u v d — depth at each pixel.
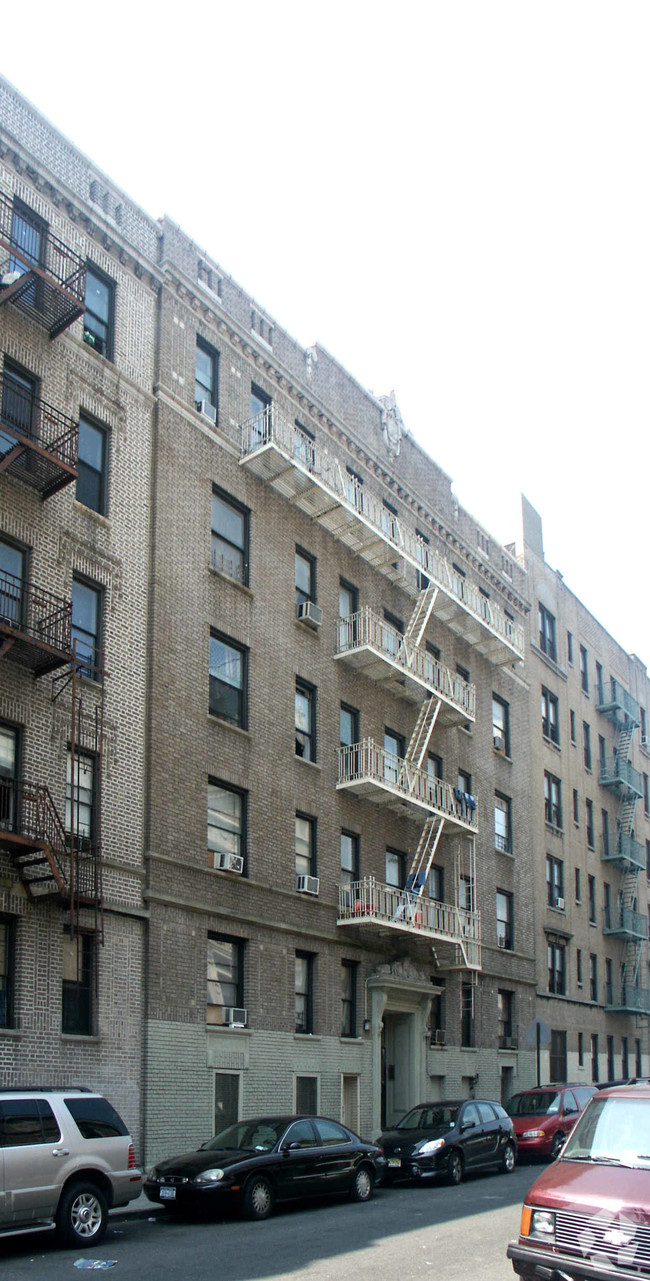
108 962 21.55
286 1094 25.84
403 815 33.00
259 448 27.83
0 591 20.08
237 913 25.19
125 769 22.81
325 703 30.23
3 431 21.09
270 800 27.20
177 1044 22.80
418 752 34.44
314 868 28.64
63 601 21.03
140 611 24.09
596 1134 11.23
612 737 53.72
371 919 28.53
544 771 45.03
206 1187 17.20
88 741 21.97
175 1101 22.47
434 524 38.50
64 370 23.22
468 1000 35.94
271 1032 25.78
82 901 20.38
